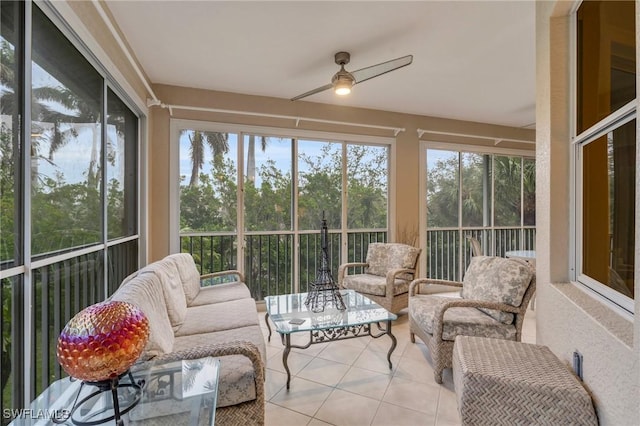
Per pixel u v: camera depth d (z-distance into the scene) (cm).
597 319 124
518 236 490
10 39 115
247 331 197
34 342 129
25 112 122
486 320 218
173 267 242
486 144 468
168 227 333
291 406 186
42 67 137
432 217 447
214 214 354
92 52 179
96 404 111
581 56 162
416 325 255
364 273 387
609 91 141
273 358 246
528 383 131
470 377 137
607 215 142
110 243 219
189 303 251
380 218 427
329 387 206
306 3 201
